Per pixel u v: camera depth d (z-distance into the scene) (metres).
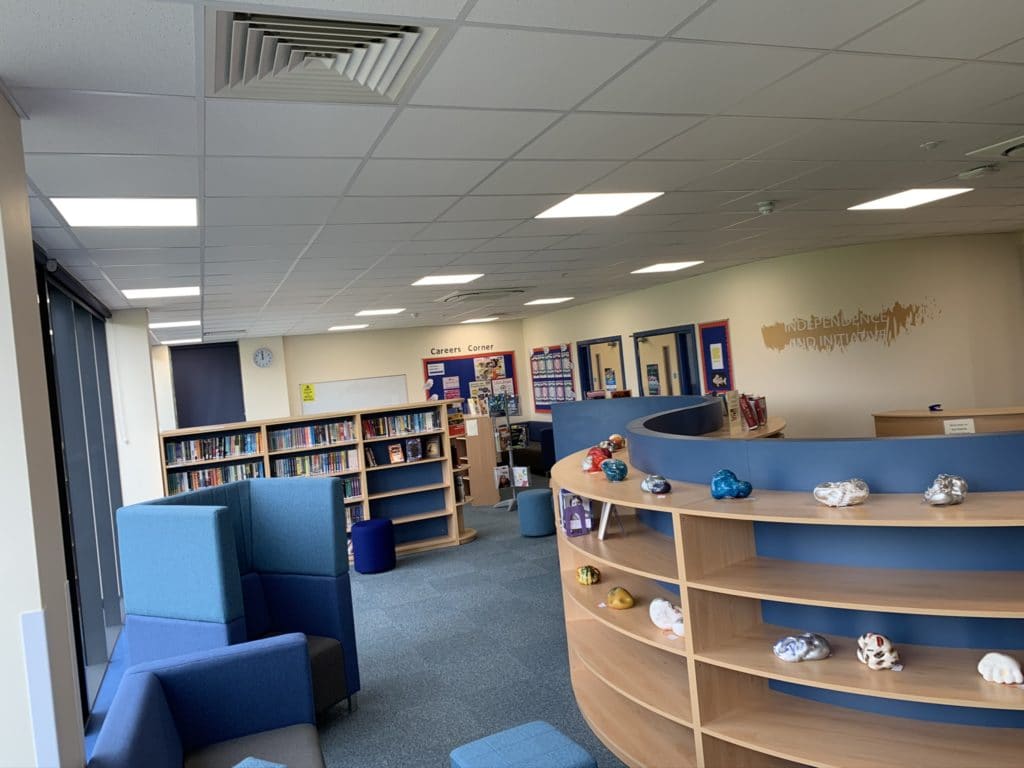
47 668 2.10
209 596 3.43
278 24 2.10
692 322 10.07
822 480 2.84
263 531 4.36
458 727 3.71
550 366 14.03
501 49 2.38
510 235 5.65
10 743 2.07
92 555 5.38
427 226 4.98
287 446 7.62
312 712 2.99
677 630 2.97
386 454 8.11
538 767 2.48
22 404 2.12
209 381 12.54
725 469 3.16
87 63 2.16
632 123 3.30
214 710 2.81
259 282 6.58
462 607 5.75
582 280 9.09
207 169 3.27
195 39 2.09
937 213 6.51
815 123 3.59
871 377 8.03
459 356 14.40
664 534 3.63
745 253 7.99
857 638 2.75
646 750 3.07
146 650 3.61
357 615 5.80
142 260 5.02
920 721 2.61
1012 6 2.46
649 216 5.48
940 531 2.60
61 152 2.86
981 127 3.97
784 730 2.63
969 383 7.86
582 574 3.83
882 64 2.89
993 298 8.04
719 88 2.97
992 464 2.54
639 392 11.37
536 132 3.27
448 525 8.26
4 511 2.09
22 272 2.28
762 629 2.93
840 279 8.14
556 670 4.31
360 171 3.56
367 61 2.42
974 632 2.55
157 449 7.55
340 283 7.20
